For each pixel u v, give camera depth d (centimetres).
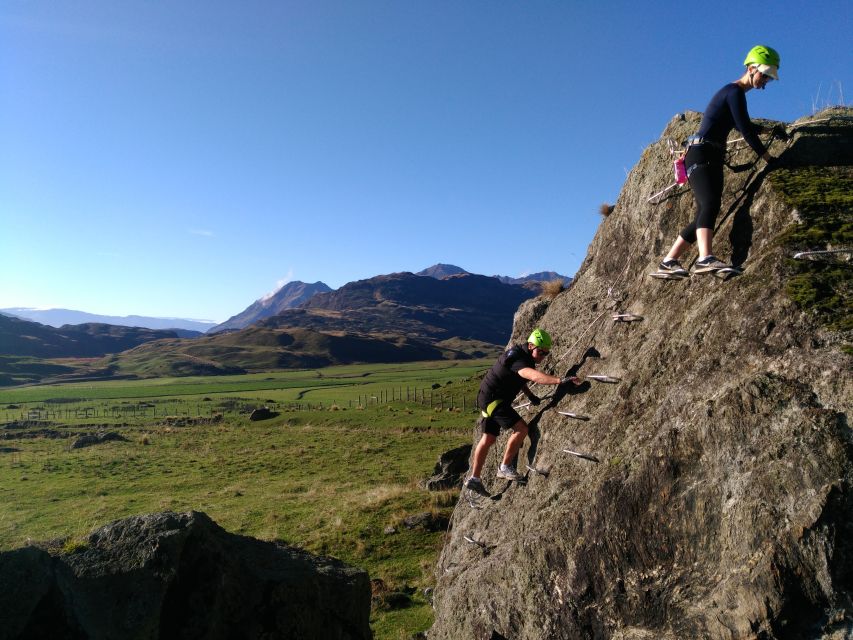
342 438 4591
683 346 583
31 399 9431
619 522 545
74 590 553
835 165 614
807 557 397
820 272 498
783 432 432
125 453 4347
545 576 618
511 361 750
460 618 763
